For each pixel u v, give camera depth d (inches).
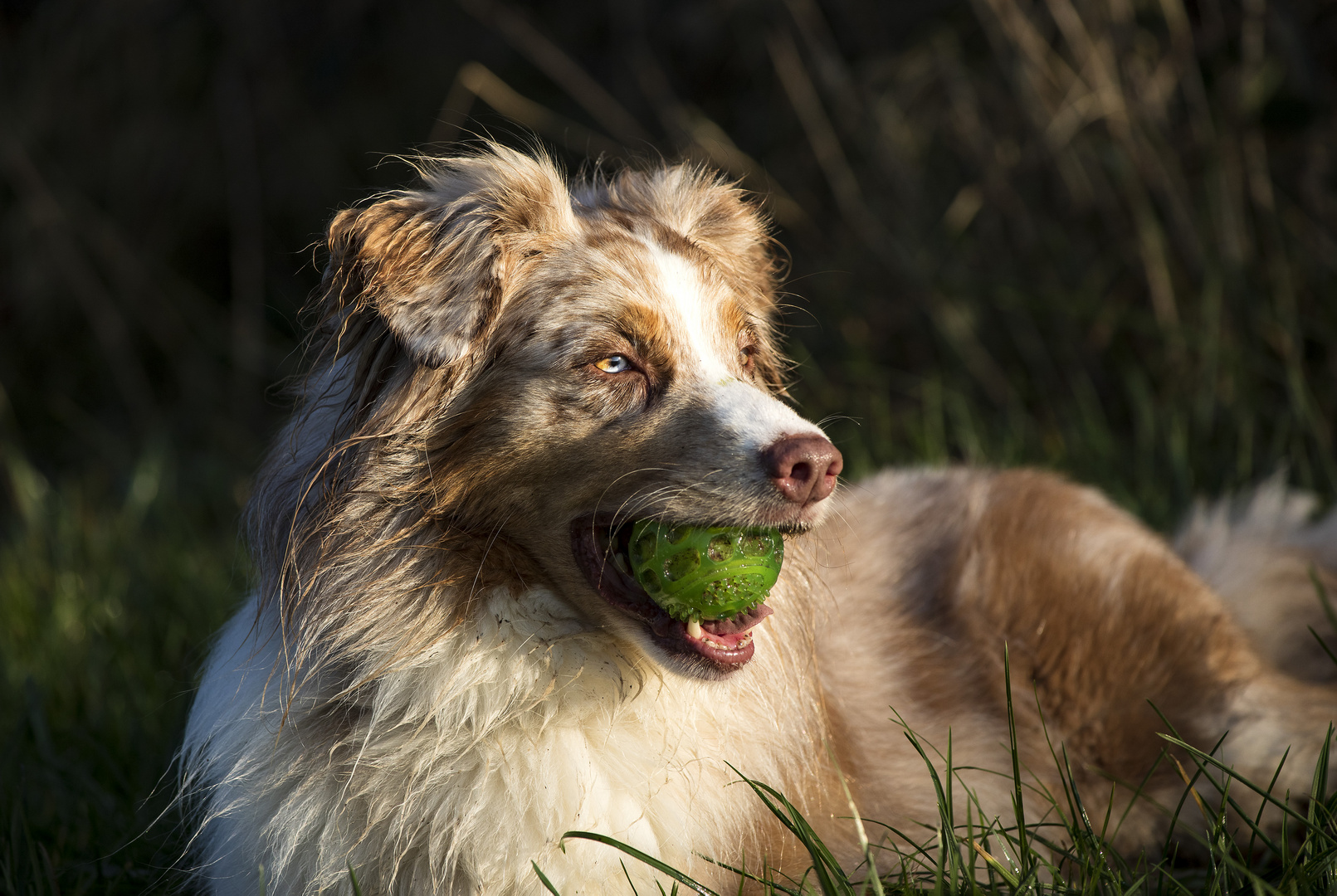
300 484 145.9
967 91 344.2
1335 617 184.7
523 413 139.2
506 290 142.0
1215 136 297.9
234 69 474.6
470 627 136.5
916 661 181.2
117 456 430.9
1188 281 312.7
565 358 139.5
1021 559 186.5
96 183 486.9
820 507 134.6
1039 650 181.0
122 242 476.4
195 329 476.4
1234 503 237.0
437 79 470.9
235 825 141.5
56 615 256.7
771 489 130.3
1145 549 189.9
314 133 479.5
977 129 343.3
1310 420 259.8
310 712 138.6
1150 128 304.8
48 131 481.1
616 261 143.6
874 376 329.1
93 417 463.5
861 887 145.2
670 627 134.9
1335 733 172.9
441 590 136.5
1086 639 179.9
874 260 349.4
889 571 194.7
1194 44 311.0
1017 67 319.3
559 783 134.0
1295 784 170.7
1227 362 286.4
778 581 152.4
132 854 167.6
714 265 153.3
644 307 140.7
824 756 157.0
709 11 403.2
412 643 134.3
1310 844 132.9
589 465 138.7
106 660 234.2
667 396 139.8
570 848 132.4
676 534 133.2
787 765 147.9
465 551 138.4
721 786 140.6
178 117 492.1
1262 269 302.2
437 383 138.9
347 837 135.1
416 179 163.5
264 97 478.6
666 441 136.6
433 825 133.4
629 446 137.6
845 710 169.9
